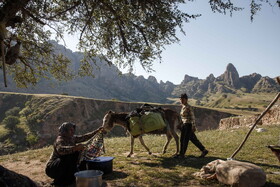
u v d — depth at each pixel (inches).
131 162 292.5
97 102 4264.3
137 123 304.0
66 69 364.8
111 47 324.8
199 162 282.5
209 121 4340.6
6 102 4116.6
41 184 218.5
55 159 215.8
